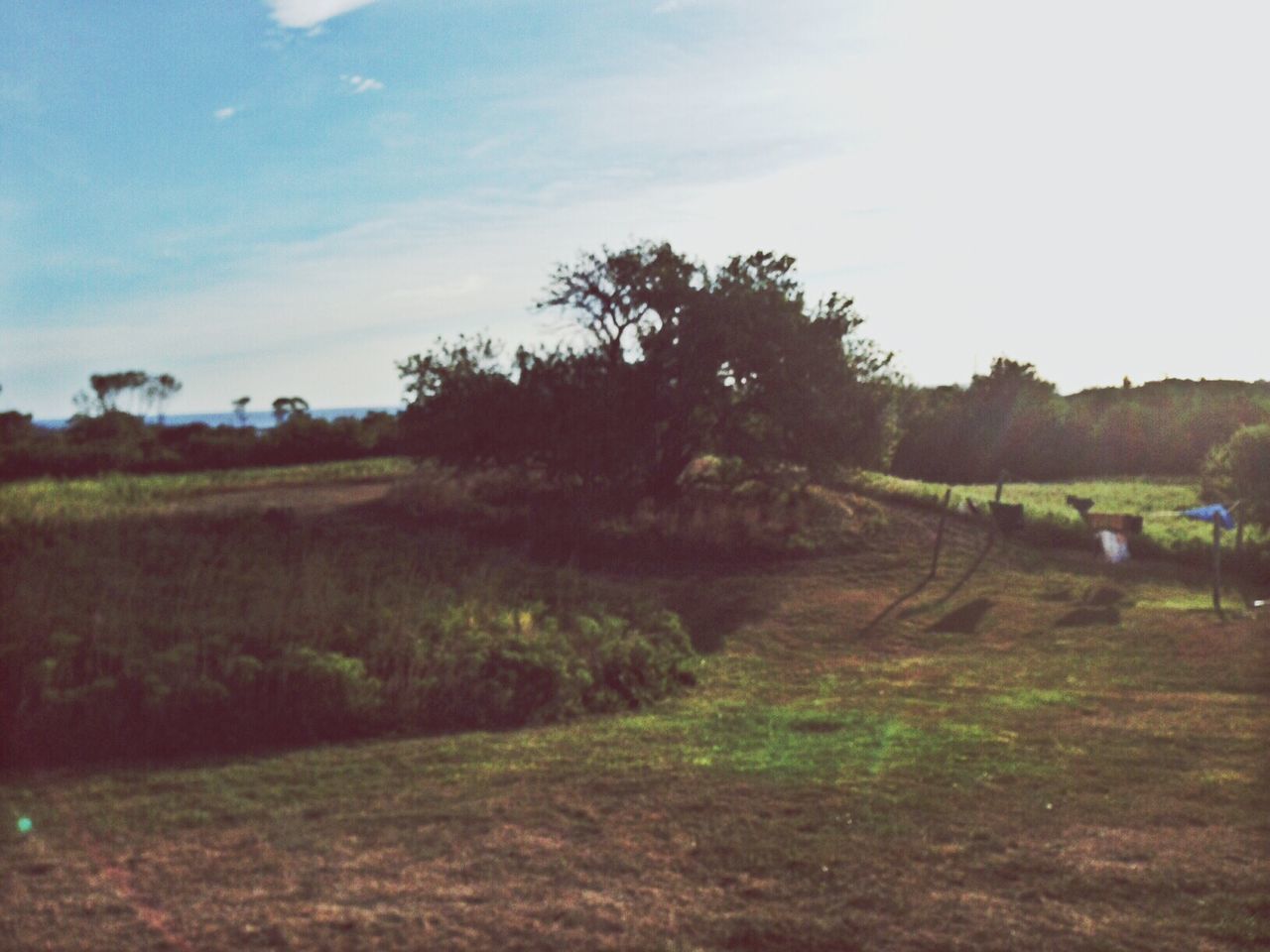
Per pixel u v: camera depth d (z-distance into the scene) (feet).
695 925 15.71
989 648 49.93
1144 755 26.81
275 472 121.39
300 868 17.49
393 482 104.58
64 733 25.02
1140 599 61.98
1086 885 17.70
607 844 19.16
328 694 28.48
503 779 23.47
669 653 43.42
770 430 86.02
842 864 18.43
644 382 82.94
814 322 86.07
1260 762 26.11
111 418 139.85
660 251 86.17
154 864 17.51
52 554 45.93
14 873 16.94
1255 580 68.18
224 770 23.82
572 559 69.36
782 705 36.11
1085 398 205.57
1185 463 185.47
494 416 83.35
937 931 15.75
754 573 69.77
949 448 193.26
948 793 22.91
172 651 28.73
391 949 14.49
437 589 44.24
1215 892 17.40
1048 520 83.30
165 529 61.72
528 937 15.07
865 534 81.51
